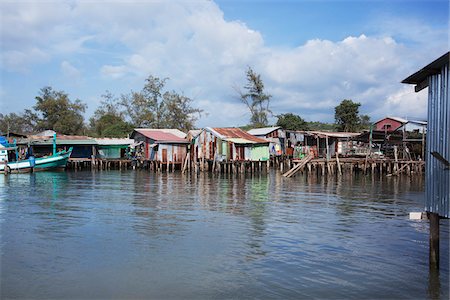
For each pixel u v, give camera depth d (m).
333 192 24.83
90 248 11.57
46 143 44.78
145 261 10.40
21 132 63.66
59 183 29.92
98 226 14.38
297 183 30.73
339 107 61.97
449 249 11.27
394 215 16.75
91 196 22.42
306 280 9.09
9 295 8.32
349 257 10.73
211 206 18.89
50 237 12.80
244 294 8.34
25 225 14.54
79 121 66.19
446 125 8.49
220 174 39.16
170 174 39.69
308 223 15.00
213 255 10.91
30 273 9.55
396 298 8.12
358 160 39.06
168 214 16.73
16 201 20.44
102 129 65.56
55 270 9.77
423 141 40.44
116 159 47.09
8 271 9.68
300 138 53.31
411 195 23.55
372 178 35.94
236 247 11.66
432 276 9.27
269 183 30.58
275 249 11.48
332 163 38.75
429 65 8.70
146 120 65.75
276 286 8.75
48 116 65.00
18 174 38.22
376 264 10.14
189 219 15.68
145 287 8.73
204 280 9.10
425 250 11.38
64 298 8.20
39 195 22.84
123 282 9.00
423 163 39.31
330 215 16.67
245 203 19.92
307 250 11.38
